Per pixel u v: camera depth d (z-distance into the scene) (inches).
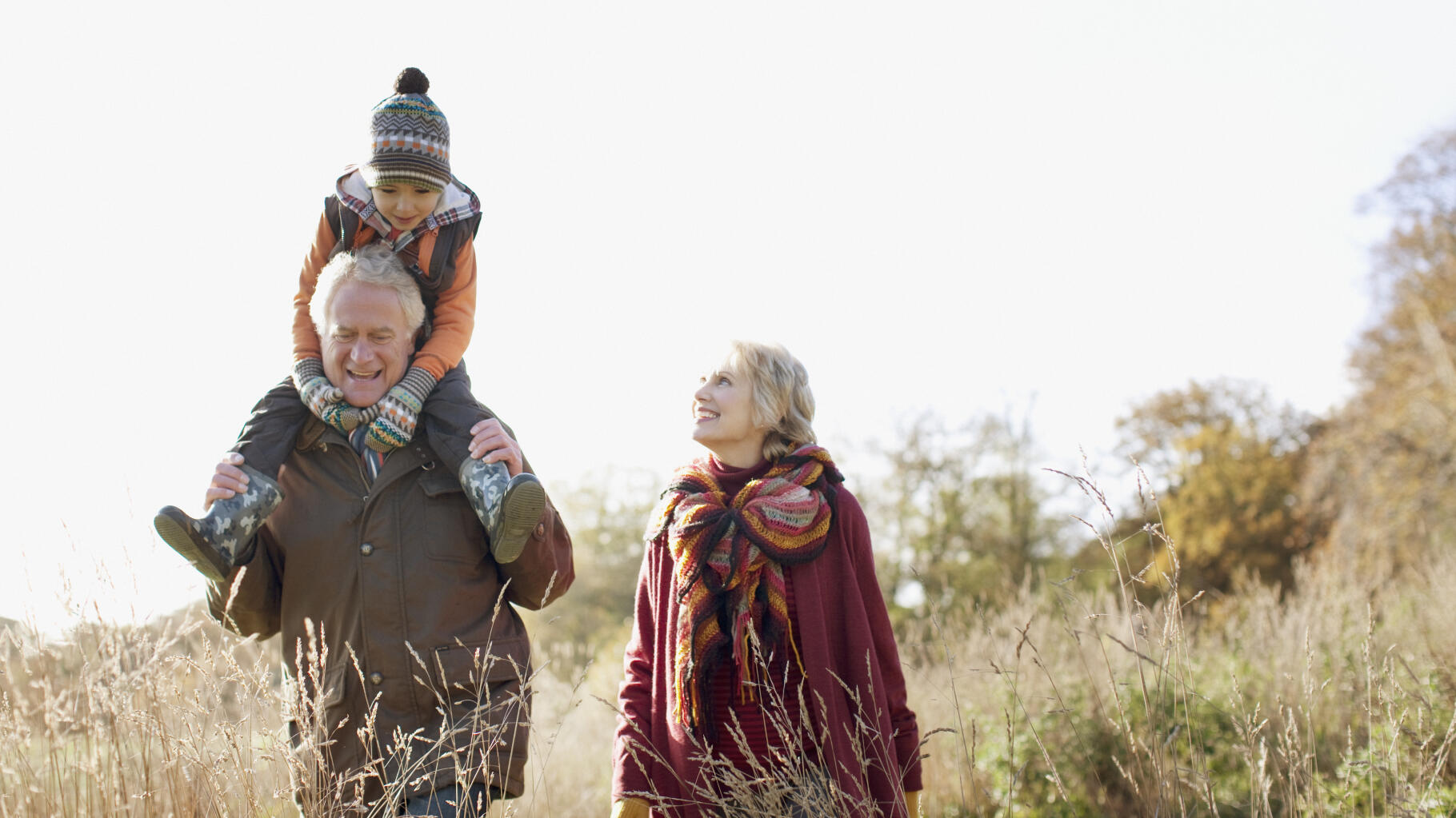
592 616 890.7
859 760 105.3
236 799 103.3
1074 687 193.2
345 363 118.3
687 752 109.0
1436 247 707.4
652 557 120.3
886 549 891.4
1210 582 1007.0
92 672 105.5
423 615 114.2
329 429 119.0
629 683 118.6
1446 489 591.8
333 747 112.5
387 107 122.3
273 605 121.3
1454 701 140.3
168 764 102.0
